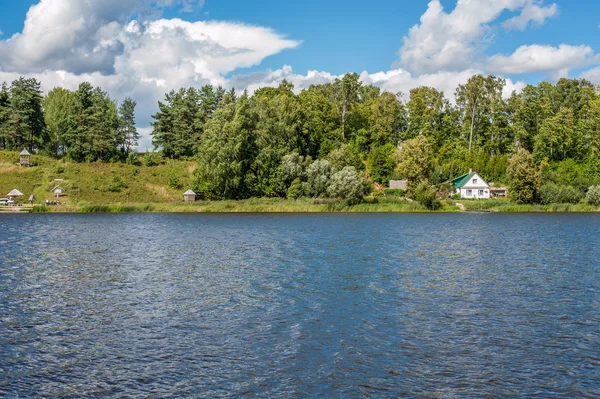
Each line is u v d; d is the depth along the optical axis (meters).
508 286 35.09
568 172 146.25
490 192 143.38
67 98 175.50
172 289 34.09
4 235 67.62
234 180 121.31
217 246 56.16
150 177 137.25
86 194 123.56
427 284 35.69
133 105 162.75
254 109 129.50
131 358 21.52
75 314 28.03
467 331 25.02
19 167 132.38
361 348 22.64
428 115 175.75
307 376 19.75
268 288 34.28
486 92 176.88
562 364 20.94
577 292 33.28
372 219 97.81
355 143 172.38
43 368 20.52
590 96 182.00
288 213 115.56
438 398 18.06
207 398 18.03
